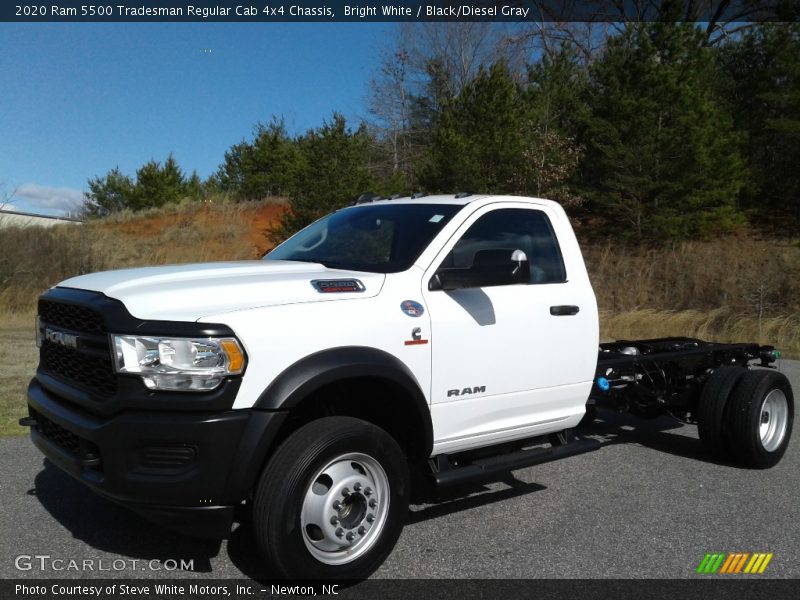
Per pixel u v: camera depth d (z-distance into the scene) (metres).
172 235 27.84
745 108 26.34
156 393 3.40
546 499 5.23
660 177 22.56
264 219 30.20
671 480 5.74
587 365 5.21
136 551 4.13
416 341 4.13
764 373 6.18
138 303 3.53
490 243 4.80
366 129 34.19
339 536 3.65
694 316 15.99
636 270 21.00
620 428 7.51
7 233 18.03
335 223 5.21
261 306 3.65
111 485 3.42
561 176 22.53
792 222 24.27
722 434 6.08
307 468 3.52
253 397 3.48
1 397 7.71
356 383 4.05
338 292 3.95
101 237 25.06
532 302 4.82
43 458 5.80
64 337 3.89
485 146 21.86
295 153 34.25
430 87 38.12
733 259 20.77
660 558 4.21
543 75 29.12
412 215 4.83
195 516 3.43
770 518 4.92
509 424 4.76
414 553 4.22
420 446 4.29
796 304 17.73
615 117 22.84
